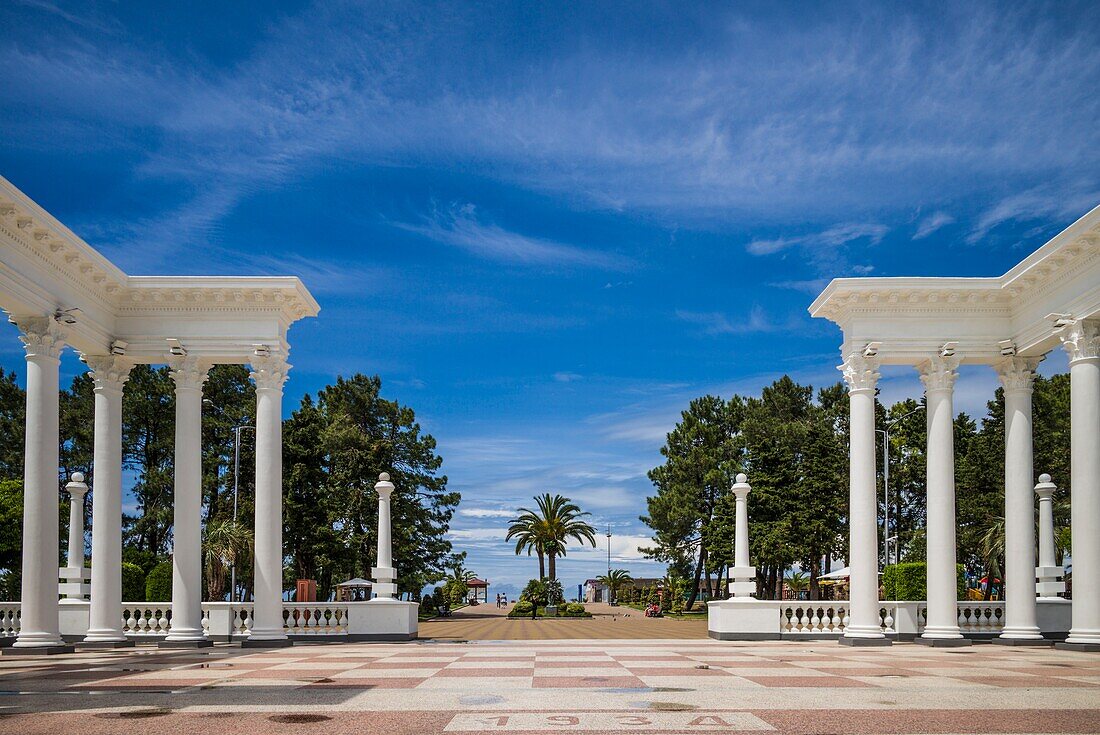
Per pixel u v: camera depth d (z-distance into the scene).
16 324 26.05
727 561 71.50
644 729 10.79
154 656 24.39
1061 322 27.20
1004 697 14.00
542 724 11.17
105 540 29.95
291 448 68.31
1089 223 25.23
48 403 25.92
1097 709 12.62
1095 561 26.45
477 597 147.88
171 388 69.25
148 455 70.44
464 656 23.39
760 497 66.94
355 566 70.38
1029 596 30.25
